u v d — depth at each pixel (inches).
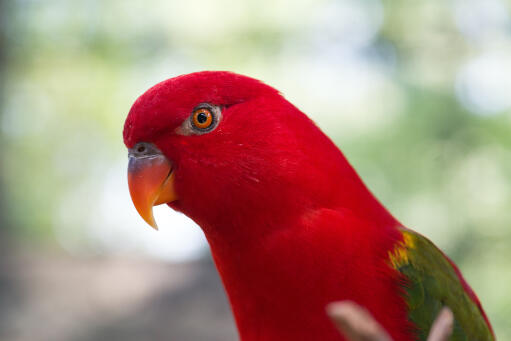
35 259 393.7
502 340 357.1
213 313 341.7
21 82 494.9
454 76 402.0
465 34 411.2
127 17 468.8
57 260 392.8
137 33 468.8
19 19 459.8
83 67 488.4
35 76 493.0
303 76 457.1
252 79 127.3
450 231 366.9
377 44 427.5
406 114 395.2
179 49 470.3
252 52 462.9
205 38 465.4
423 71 409.1
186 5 466.3
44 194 620.4
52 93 510.6
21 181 574.2
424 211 382.6
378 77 431.8
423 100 392.2
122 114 536.4
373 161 408.2
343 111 443.2
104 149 600.4
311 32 453.1
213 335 325.7
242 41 462.9
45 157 593.6
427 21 417.7
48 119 548.4
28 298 353.7
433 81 403.2
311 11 454.6
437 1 414.9
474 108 376.2
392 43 423.8
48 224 632.4
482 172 366.6
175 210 131.6
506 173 360.8
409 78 407.8
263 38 459.5
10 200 491.8
